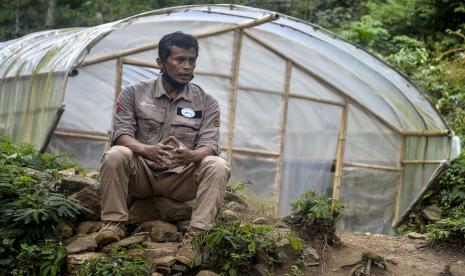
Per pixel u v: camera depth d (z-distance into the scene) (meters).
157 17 9.95
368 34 16.55
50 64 9.40
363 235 7.29
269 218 5.89
